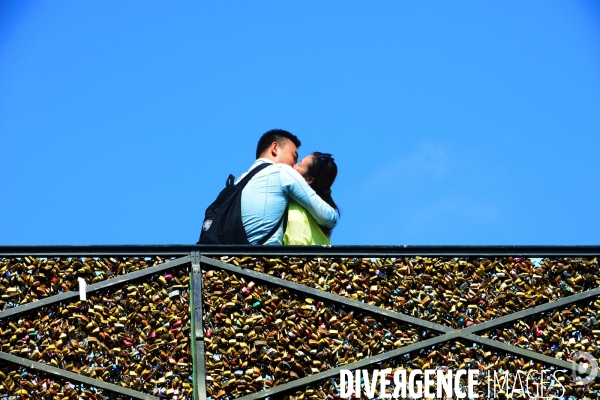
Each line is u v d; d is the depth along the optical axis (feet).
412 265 31.65
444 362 30.89
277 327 30.68
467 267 31.86
